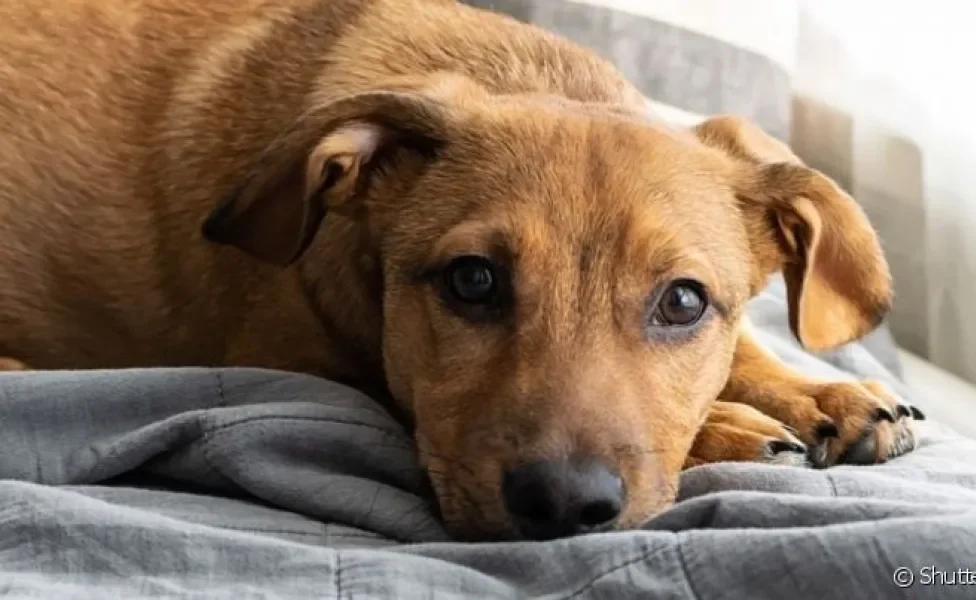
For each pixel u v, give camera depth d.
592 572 0.45
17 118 0.65
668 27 0.84
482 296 0.52
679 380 0.53
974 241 0.82
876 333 0.80
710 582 0.44
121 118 0.65
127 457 0.52
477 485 0.49
